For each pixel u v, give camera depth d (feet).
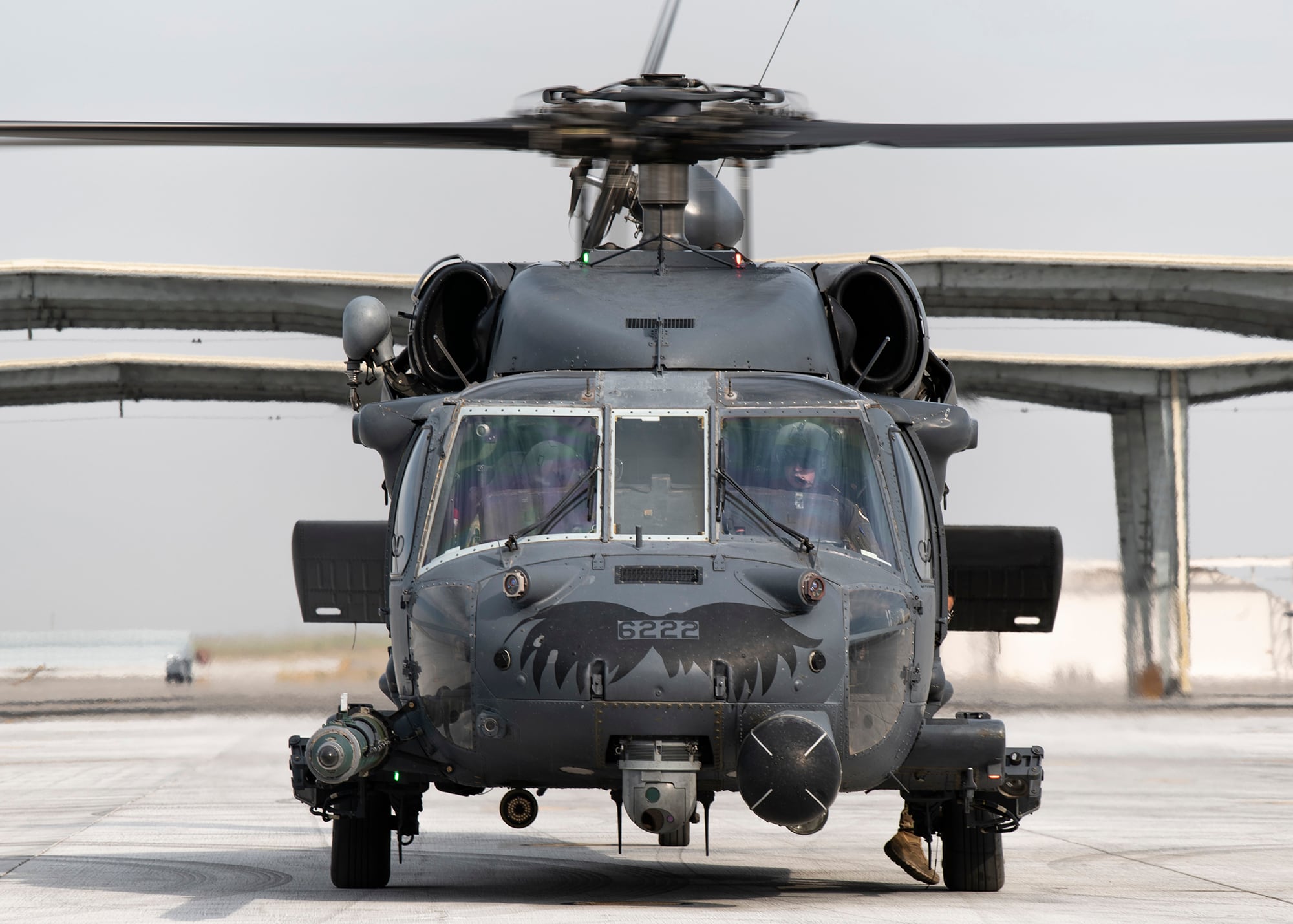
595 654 86.28
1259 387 590.14
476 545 94.07
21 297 463.42
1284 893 105.09
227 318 482.69
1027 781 101.96
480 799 208.03
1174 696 597.11
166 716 442.50
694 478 95.30
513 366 107.14
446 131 101.76
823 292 112.57
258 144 95.45
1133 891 106.22
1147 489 606.14
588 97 106.22
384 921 82.84
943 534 106.32
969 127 98.48
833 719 88.33
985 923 84.12
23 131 87.97
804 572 88.79
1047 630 128.36
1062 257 460.96
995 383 584.40
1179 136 92.63
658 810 86.12
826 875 118.73
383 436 105.40
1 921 85.51
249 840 142.61
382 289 465.06
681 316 106.52
